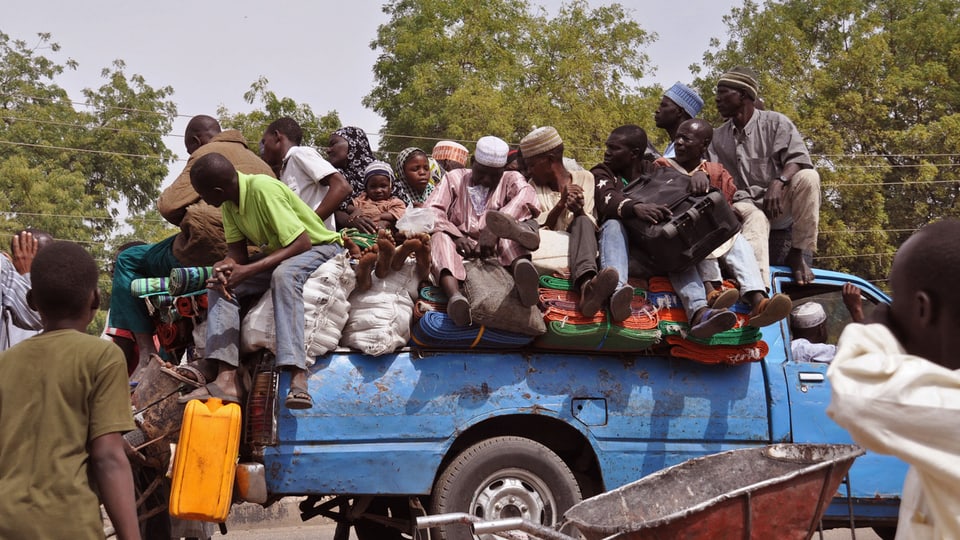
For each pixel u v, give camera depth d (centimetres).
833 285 701
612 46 3206
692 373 638
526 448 592
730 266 642
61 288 351
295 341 546
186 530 617
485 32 3136
